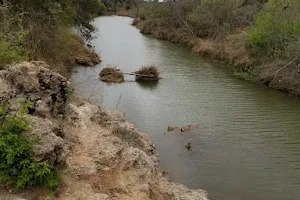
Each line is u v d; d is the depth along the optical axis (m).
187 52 38.38
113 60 32.22
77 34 35.50
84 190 7.99
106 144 10.13
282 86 24.33
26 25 20.25
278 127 17.47
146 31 53.59
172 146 14.92
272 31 26.59
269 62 26.56
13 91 9.04
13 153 6.92
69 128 10.41
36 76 9.91
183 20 46.19
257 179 12.70
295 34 25.05
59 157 7.94
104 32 50.78
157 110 19.45
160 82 25.69
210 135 16.25
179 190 10.62
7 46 11.95
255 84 25.86
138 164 10.01
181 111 19.41
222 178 12.62
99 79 25.33
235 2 39.94
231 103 21.17
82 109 12.29
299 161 14.12
